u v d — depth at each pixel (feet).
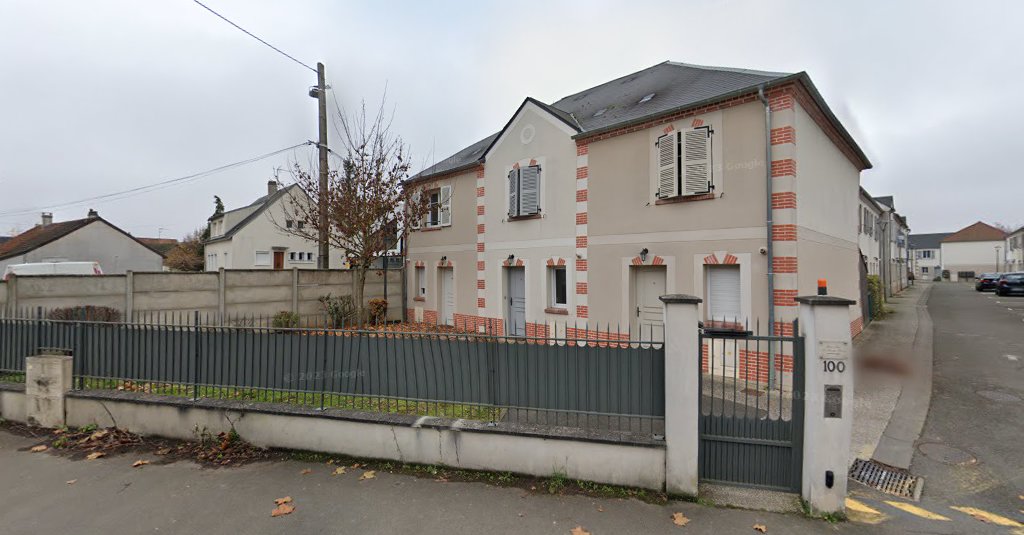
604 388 14.32
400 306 55.06
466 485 13.74
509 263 40.88
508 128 40.88
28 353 20.03
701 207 27.73
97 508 12.48
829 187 31.81
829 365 12.16
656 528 11.52
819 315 12.30
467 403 15.49
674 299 13.15
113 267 92.43
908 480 14.08
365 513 12.19
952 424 18.40
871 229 68.90
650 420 13.87
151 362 18.45
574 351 14.57
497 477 14.15
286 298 42.70
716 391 23.54
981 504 12.73
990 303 65.57
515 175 39.29
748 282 25.85
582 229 34.12
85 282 31.60
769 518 12.00
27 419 18.74
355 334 16.49
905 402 20.74
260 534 11.25
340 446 15.58
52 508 12.48
